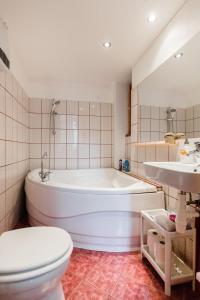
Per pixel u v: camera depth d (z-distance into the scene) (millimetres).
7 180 1625
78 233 1603
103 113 2828
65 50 1833
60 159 2697
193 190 794
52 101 2664
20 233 994
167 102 1569
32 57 1973
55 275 806
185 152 1305
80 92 2758
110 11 1311
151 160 1875
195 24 1176
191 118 1325
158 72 1641
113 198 1523
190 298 1081
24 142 2297
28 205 2039
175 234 1108
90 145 2789
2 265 735
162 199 1604
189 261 1310
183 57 1323
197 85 1238
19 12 1314
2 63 1182
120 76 2488
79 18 1378
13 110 1792
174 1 1233
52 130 2664
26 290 749
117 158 2697
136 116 2123
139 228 1558
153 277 1244
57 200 1639
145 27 1490
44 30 1517
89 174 2629
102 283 1188
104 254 1511
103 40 1663
